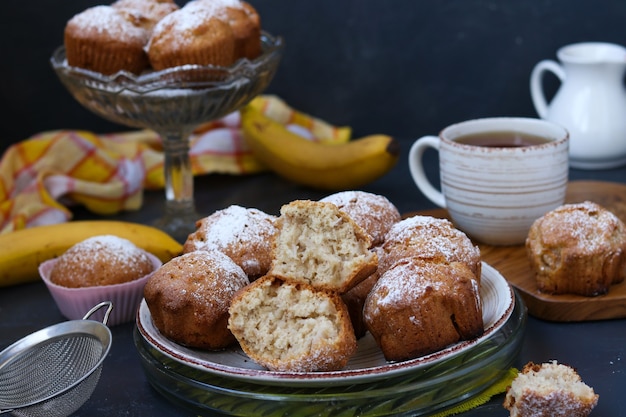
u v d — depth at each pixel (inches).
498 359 36.2
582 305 39.4
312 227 35.9
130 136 54.0
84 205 49.5
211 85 43.6
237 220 39.6
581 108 49.9
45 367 36.7
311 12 54.3
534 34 53.8
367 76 55.2
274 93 55.7
